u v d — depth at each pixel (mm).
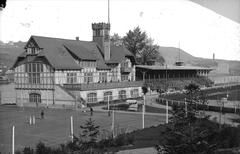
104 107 52156
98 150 16109
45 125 34938
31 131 31266
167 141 13641
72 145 17750
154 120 38469
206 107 44500
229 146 16969
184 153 12477
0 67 68438
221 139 17234
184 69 87000
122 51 71188
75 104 52156
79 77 60562
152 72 85062
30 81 57812
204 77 93062
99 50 72812
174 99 61062
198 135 12516
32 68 57500
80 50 62750
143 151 18516
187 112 13250
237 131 18500
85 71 62062
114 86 62094
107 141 21609
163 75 87688
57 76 55594
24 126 34312
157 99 61594
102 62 69062
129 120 38375
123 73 72312
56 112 46531
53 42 60688
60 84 54969
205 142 12562
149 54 105562
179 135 12766
